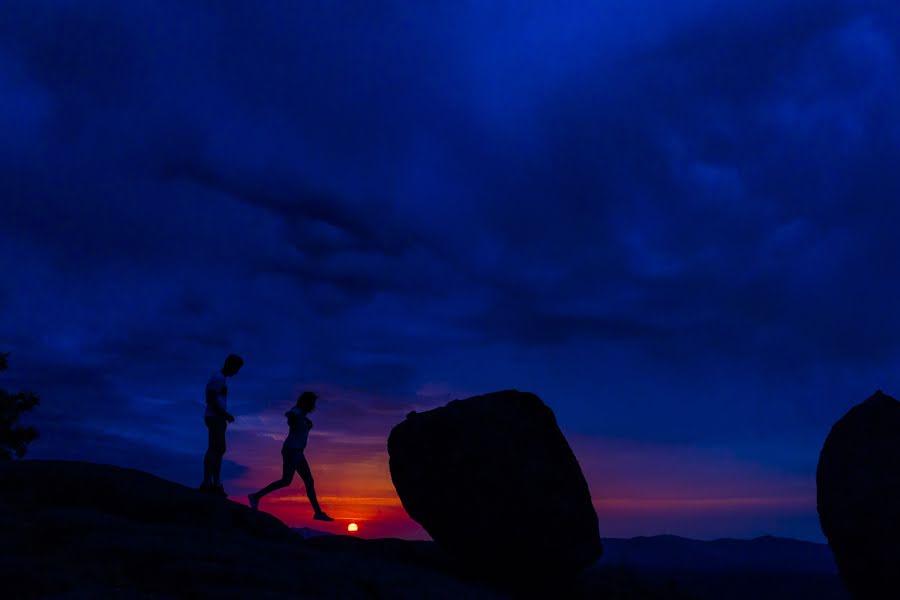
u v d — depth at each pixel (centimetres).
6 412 1603
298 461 980
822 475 926
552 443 1016
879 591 834
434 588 716
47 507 699
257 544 691
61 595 485
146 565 575
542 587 942
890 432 898
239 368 998
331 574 649
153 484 802
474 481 941
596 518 979
